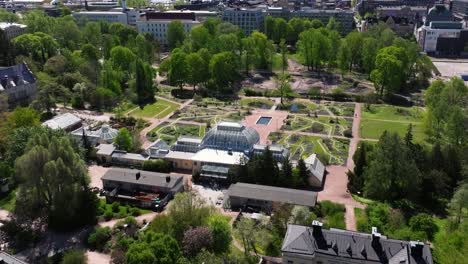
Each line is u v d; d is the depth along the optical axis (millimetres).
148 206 165500
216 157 195875
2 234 146625
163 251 115875
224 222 136000
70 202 150125
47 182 150250
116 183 178750
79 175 157125
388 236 138625
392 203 164750
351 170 196375
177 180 175750
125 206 166250
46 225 153250
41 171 149875
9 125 195000
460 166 176375
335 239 120250
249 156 198125
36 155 148750
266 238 136750
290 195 163000
